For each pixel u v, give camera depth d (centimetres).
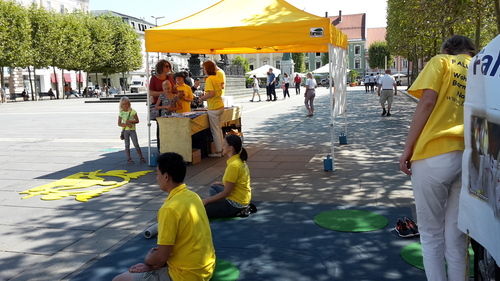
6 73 4862
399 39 3116
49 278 370
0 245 444
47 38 4184
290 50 1004
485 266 267
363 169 736
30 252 425
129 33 5209
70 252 424
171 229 284
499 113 205
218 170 769
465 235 289
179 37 741
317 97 3134
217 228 471
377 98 2778
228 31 710
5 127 1577
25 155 970
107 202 591
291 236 443
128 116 841
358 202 552
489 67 218
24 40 3847
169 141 801
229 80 3111
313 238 436
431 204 284
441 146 274
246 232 458
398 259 381
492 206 215
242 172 493
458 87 278
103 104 3098
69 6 6225
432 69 279
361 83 7012
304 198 579
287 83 2947
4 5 3697
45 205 582
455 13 1243
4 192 654
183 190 301
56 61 4322
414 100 2506
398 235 432
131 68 5275
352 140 1063
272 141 1100
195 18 810
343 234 443
